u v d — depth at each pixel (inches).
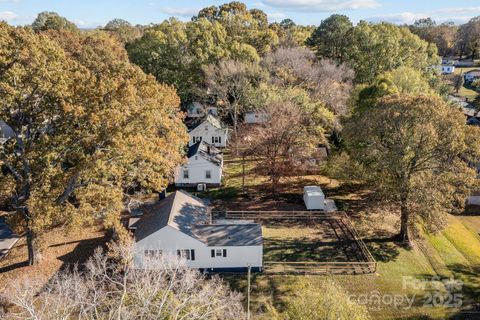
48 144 996.6
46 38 1041.5
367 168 1382.9
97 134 1023.6
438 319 994.7
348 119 1839.3
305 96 1963.6
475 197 1750.7
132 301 751.7
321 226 1454.2
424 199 1186.6
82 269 1134.4
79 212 1030.4
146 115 1077.1
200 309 776.3
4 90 906.7
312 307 725.9
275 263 1197.1
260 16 4279.0
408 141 1241.4
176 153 1315.2
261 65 2581.2
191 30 2726.4
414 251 1300.4
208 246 1144.2
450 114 1245.7
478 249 1376.7
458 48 5585.6
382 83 1830.7
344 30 3073.3
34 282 956.6
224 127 2409.0
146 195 1670.8
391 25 3105.3
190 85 2630.4
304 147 1651.1
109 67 1363.2
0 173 1023.6
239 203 1625.2
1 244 1274.6
